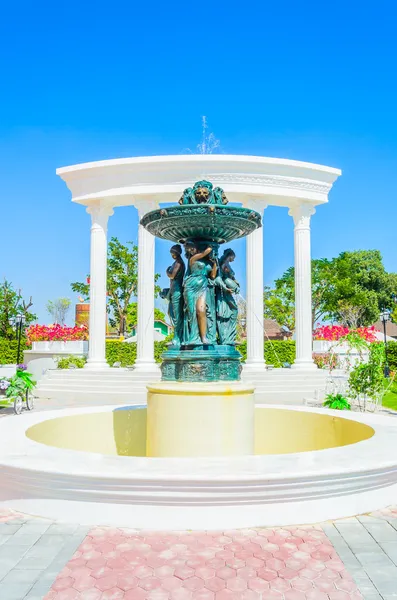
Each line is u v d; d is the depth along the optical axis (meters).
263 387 24.23
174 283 8.82
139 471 5.43
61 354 33.56
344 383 22.05
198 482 5.23
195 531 5.25
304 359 28.27
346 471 5.59
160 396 7.71
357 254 71.12
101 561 4.64
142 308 27.55
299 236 28.86
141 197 27.58
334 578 4.39
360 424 8.82
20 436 7.54
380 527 5.43
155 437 7.73
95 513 5.43
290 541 5.06
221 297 8.72
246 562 4.63
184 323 8.59
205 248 8.56
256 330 27.59
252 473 5.38
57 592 4.16
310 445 9.85
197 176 26.80
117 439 9.94
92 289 28.75
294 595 4.13
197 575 4.41
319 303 55.22
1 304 47.59
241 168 26.88
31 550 4.86
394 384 27.02
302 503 5.50
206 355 8.08
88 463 5.79
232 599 4.06
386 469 5.92
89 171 27.92
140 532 5.23
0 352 39.91
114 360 35.84
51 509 5.62
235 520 5.32
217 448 7.47
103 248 28.89
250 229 8.64
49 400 22.64
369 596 4.12
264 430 10.44
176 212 7.94
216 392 7.53
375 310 67.06
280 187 27.66
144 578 4.36
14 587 4.23
